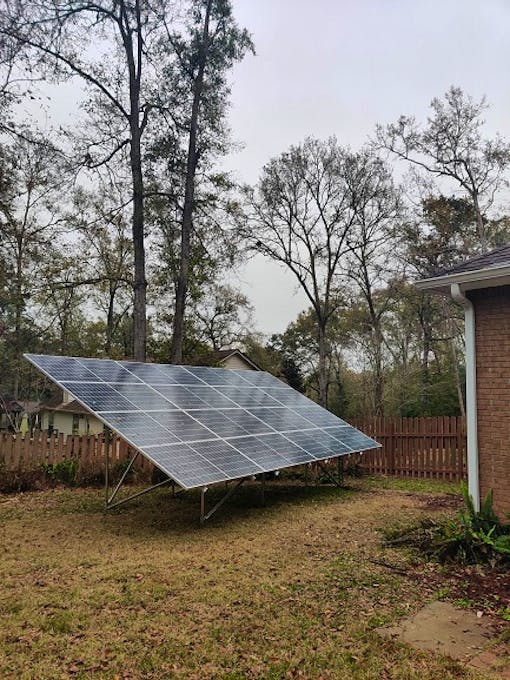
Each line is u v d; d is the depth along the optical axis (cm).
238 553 600
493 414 690
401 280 2442
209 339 2989
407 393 2530
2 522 752
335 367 3056
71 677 328
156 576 514
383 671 338
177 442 710
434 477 1283
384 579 511
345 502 941
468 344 719
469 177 2355
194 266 2086
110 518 784
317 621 414
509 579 502
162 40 1616
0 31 1390
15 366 2366
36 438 1107
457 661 351
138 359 1532
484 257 759
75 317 3081
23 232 2156
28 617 414
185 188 1702
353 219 2383
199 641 378
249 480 1181
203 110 1703
